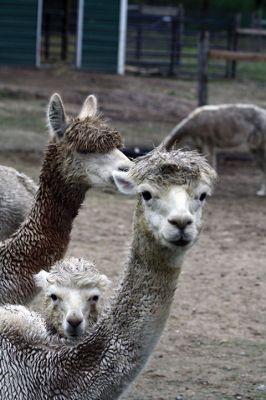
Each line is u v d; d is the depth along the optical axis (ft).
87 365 22.93
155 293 22.09
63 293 28.73
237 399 33.76
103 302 29.96
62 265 30.40
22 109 97.14
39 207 33.83
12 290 32.83
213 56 85.71
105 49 136.77
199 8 213.46
